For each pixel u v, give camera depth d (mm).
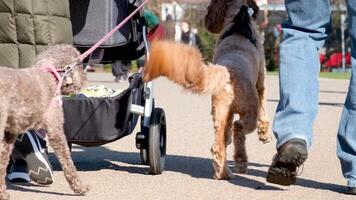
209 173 7180
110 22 7145
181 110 14203
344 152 6062
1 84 5383
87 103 6738
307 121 5910
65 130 6766
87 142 6871
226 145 6754
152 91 7168
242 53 6973
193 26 32344
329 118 12422
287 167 5852
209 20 7777
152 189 6355
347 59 37531
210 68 6531
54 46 6066
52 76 5898
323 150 8555
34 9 6355
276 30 34625
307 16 6062
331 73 34562
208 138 9891
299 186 6434
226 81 6602
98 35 7137
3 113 5379
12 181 6637
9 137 5758
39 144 6258
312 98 5973
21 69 5766
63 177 6906
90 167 7578
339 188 6348
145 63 6914
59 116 5922
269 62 35000
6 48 6402
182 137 9992
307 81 5980
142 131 7094
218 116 6672
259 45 7395
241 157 7035
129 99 6809
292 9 6109
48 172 6258
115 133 6824
